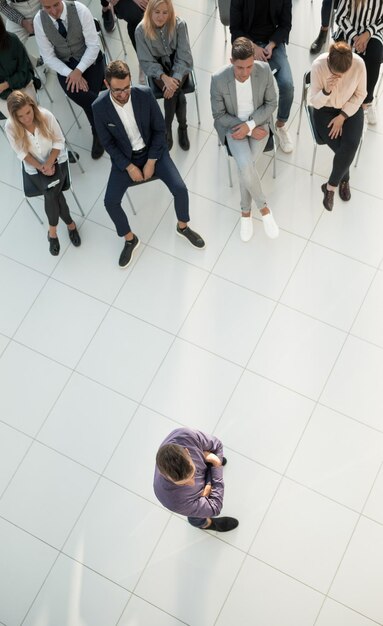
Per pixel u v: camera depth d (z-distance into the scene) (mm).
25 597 3873
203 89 4977
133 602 3814
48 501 4059
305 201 4594
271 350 4250
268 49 4434
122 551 3916
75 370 4320
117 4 4648
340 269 4402
